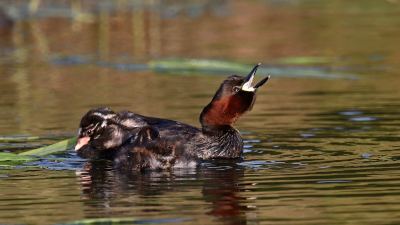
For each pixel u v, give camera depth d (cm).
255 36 3241
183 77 2331
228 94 1247
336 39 3111
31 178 1009
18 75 2386
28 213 807
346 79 2220
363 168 1023
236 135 1226
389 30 3325
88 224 752
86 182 979
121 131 1226
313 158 1119
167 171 1067
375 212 785
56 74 2405
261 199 857
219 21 3656
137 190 924
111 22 3391
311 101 1786
